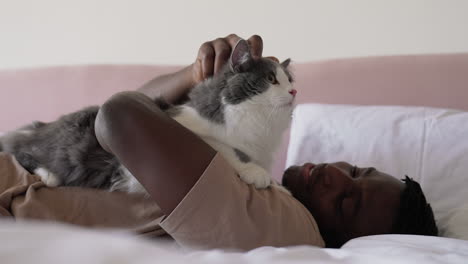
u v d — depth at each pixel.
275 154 1.02
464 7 1.52
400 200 0.98
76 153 0.95
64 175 0.95
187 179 0.69
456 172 1.21
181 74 1.13
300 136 1.43
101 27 1.96
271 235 0.76
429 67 1.52
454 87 1.48
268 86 0.94
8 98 1.91
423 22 1.57
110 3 1.93
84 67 1.86
